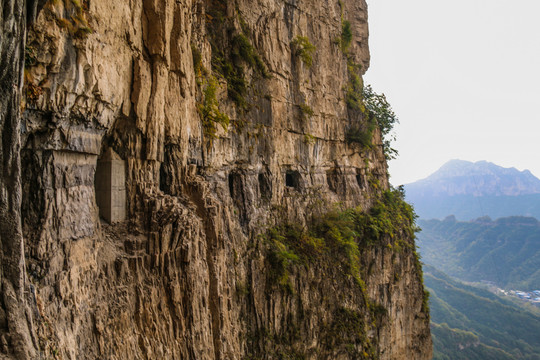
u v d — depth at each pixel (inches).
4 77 306.5
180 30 655.1
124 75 533.3
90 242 478.9
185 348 579.2
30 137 402.3
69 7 411.5
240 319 935.0
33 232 399.5
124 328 494.3
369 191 1722.4
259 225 1075.3
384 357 1513.3
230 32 1053.2
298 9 1320.1
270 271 1055.6
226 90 977.5
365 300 1357.0
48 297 398.3
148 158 583.2
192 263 618.5
